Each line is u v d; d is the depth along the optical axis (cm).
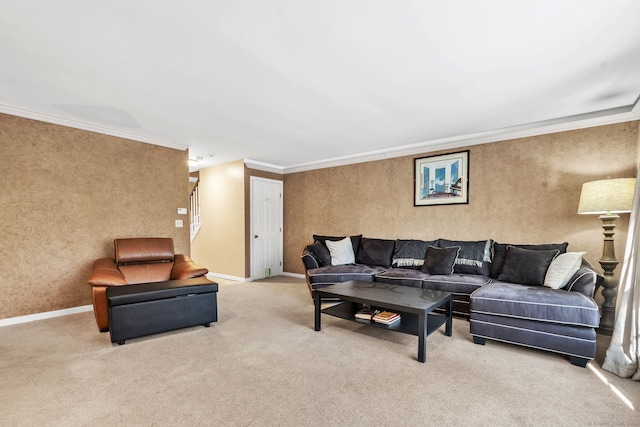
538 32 187
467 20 177
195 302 305
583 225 335
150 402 182
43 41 197
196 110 320
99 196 386
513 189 378
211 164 607
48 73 240
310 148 483
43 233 344
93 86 264
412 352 254
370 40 197
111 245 395
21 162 329
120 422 164
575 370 223
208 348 261
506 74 241
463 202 415
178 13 170
